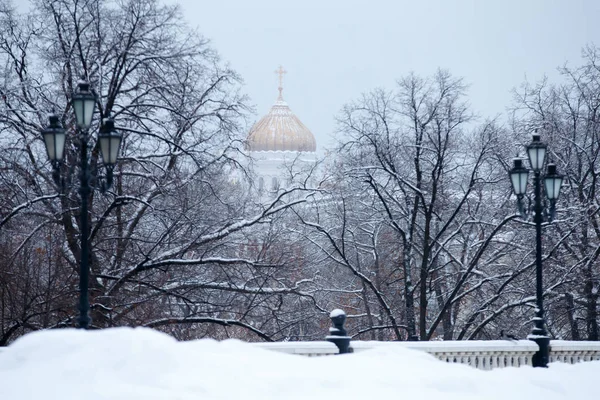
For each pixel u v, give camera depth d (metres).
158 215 63.59
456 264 88.00
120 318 59.75
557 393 33.31
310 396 26.55
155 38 61.75
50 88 60.94
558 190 44.38
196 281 66.19
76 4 60.53
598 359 43.69
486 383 31.61
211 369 26.78
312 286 83.81
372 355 32.97
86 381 24.56
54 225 60.47
